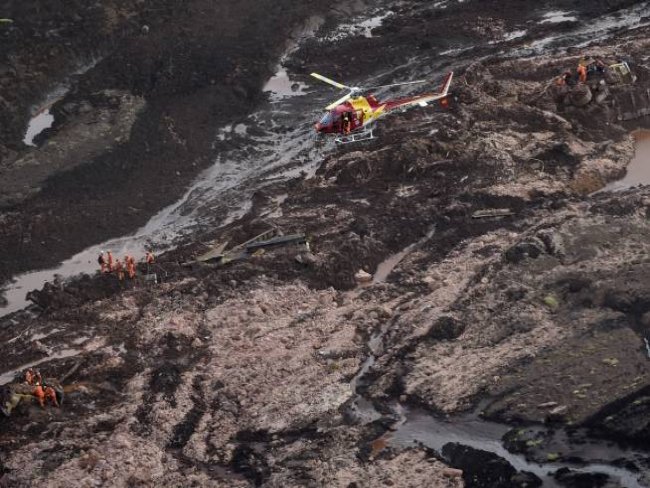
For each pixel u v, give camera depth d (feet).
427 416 597.93
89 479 555.69
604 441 560.20
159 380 636.07
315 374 634.84
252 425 599.57
